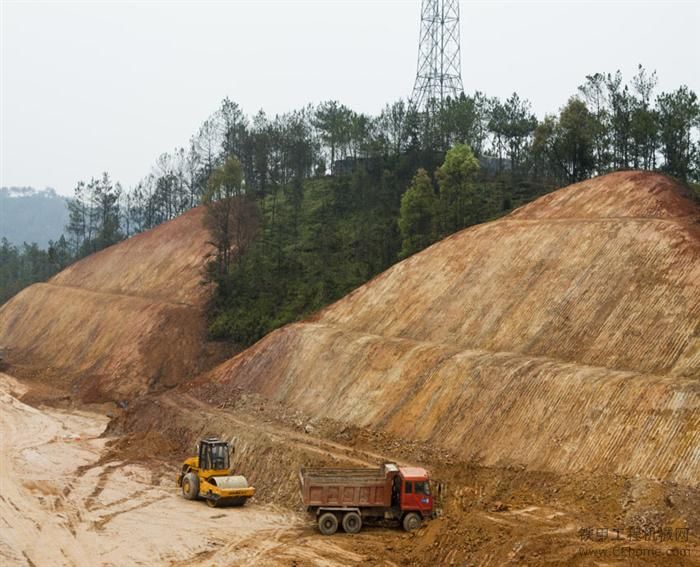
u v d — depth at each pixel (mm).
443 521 28234
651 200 45031
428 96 91250
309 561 26766
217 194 76188
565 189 51906
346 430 39375
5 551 28562
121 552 28531
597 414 30141
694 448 26375
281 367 49250
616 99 67875
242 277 71250
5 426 53312
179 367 64625
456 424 35062
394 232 71938
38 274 132625
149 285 82375
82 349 74250
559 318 38750
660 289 36406
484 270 46281
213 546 29094
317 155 104688
